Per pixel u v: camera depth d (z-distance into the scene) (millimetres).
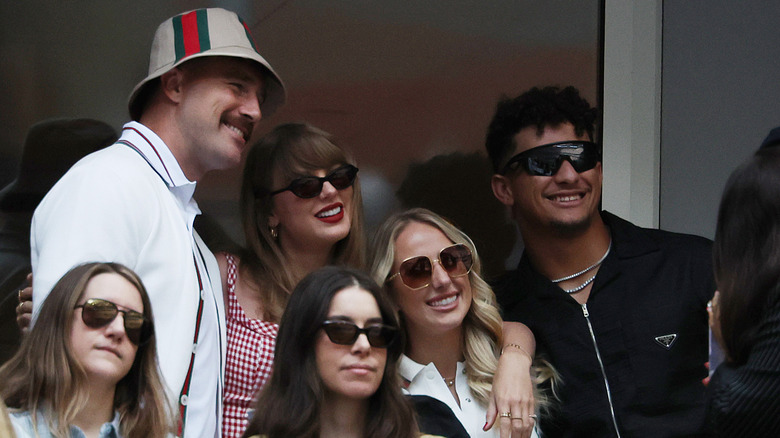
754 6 14312
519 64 14305
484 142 14250
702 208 14305
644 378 11445
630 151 14242
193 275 10070
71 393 8281
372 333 8930
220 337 10594
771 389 7738
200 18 10844
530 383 10648
